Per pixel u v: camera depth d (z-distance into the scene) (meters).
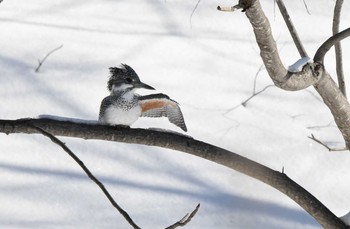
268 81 12.33
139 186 10.05
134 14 13.29
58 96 11.18
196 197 10.02
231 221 9.67
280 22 13.59
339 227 5.26
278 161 10.79
